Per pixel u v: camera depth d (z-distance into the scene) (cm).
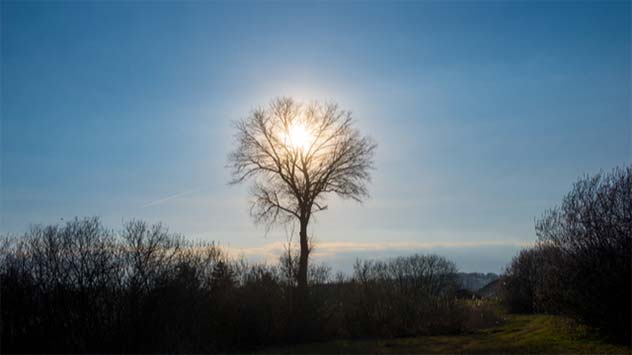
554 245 2077
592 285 1905
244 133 3706
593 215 1956
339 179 3675
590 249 1938
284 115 3675
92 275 1794
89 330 1762
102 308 1808
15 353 1642
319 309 2616
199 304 2062
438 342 2452
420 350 2161
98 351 1752
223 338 2208
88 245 1822
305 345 2400
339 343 2470
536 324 2994
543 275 2198
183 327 1953
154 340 1836
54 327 1719
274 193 3709
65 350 1691
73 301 1762
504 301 4516
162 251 1962
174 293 1923
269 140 3669
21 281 1703
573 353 1762
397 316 2911
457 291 4406
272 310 2450
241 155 3709
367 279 3055
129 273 1867
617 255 1878
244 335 2316
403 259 3744
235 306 2323
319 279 2684
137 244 1905
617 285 1858
